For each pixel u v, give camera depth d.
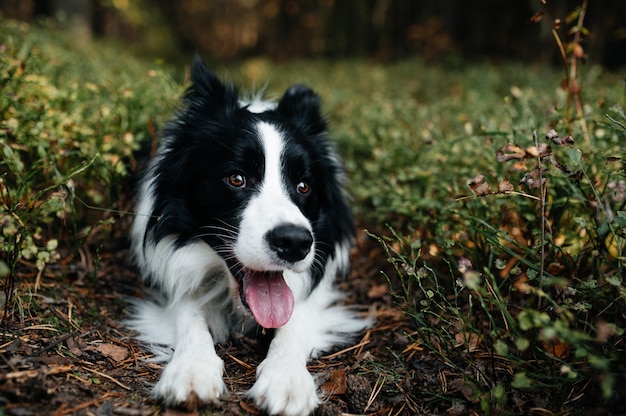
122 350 0.52
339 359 0.55
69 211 0.63
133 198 0.67
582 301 0.46
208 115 0.61
